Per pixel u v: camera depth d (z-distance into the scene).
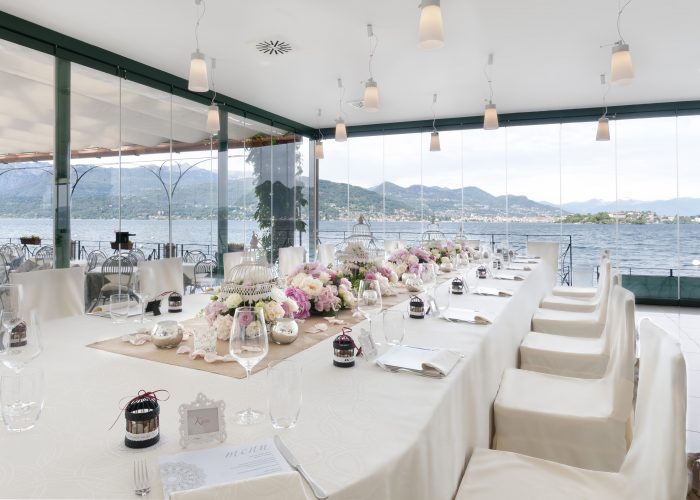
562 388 2.11
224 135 6.60
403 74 5.50
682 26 4.13
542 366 2.74
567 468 1.44
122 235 5.06
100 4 3.79
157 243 5.50
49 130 4.39
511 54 4.84
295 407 1.04
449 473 1.28
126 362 1.52
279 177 7.93
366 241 4.22
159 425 1.02
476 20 4.04
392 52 4.80
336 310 2.28
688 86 5.90
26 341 1.43
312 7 3.80
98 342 1.76
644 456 1.30
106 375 1.39
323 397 1.23
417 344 1.75
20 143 4.18
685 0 3.67
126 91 5.11
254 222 7.29
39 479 0.82
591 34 4.31
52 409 1.14
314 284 2.25
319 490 0.79
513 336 2.73
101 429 1.03
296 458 0.91
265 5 3.77
